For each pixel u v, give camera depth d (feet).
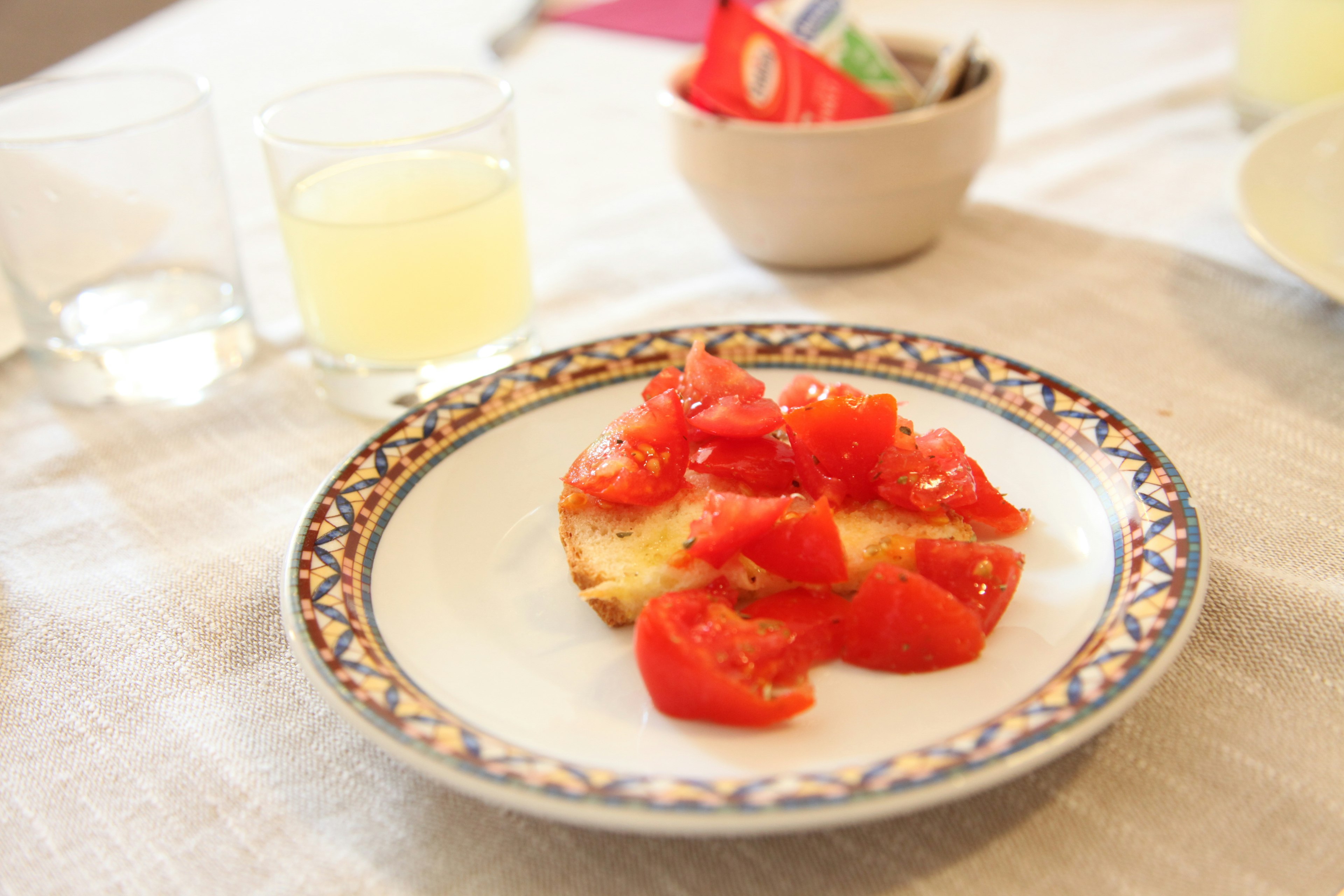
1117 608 1.27
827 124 1.77
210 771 1.29
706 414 1.40
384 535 1.40
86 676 1.37
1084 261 1.87
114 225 1.69
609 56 2.59
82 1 4.26
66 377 1.72
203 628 1.41
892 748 1.22
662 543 1.37
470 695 1.28
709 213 1.89
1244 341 1.69
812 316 1.80
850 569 1.34
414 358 1.63
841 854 1.21
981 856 1.20
